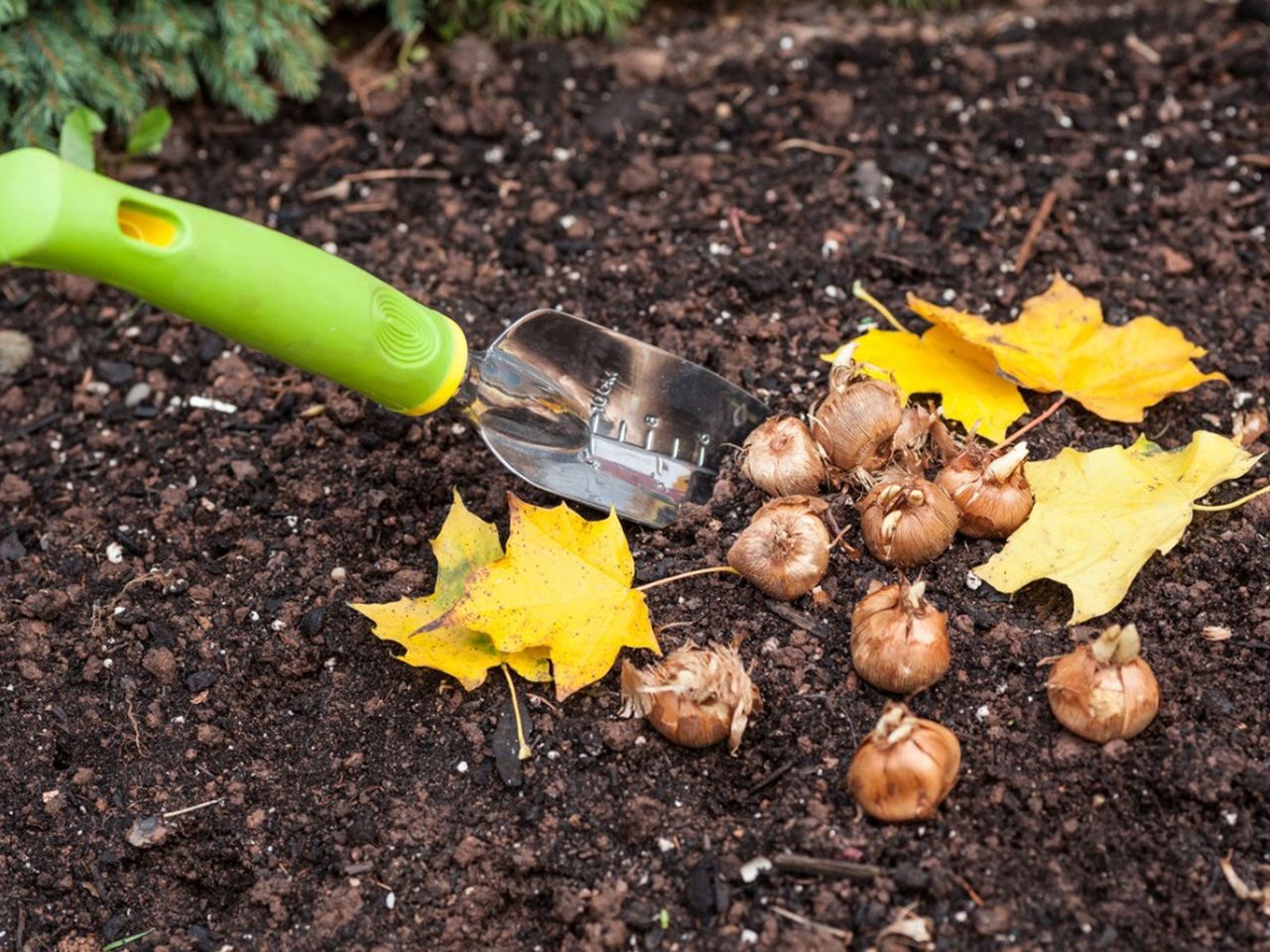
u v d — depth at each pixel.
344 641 0.64
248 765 0.62
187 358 0.76
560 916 0.56
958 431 0.68
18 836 0.61
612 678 0.61
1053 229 0.78
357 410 0.72
